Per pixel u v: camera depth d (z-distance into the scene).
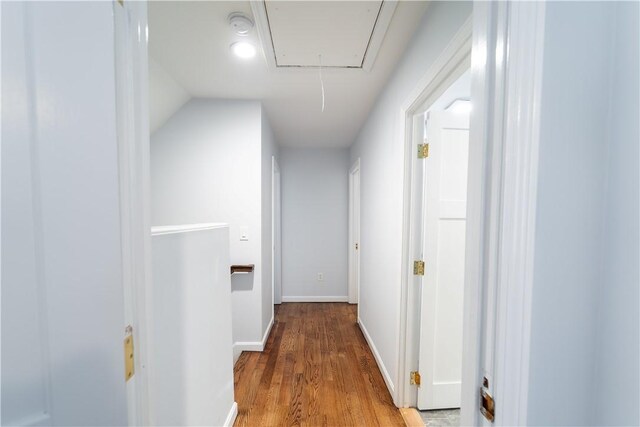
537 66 0.43
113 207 0.41
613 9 0.43
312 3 1.24
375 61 1.73
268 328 2.80
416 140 1.62
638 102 0.41
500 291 0.45
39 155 0.35
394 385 1.73
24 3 0.34
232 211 2.42
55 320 0.36
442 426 1.53
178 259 0.97
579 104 0.44
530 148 0.43
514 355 0.44
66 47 0.37
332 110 2.58
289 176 3.89
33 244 0.34
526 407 0.44
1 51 0.32
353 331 2.88
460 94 2.04
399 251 1.68
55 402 0.36
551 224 0.44
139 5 0.52
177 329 0.96
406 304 1.68
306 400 1.76
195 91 2.21
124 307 0.47
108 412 0.41
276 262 3.76
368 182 2.63
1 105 0.33
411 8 1.27
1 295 0.33
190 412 1.05
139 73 0.52
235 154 2.40
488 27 0.47
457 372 1.67
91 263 0.39
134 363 0.50
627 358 0.41
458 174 1.63
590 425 0.45
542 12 0.43
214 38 1.53
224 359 1.43
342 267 3.93
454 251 1.64
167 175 2.38
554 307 0.45
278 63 1.77
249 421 1.58
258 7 1.27
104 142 0.40
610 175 0.43
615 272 0.43
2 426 0.32
